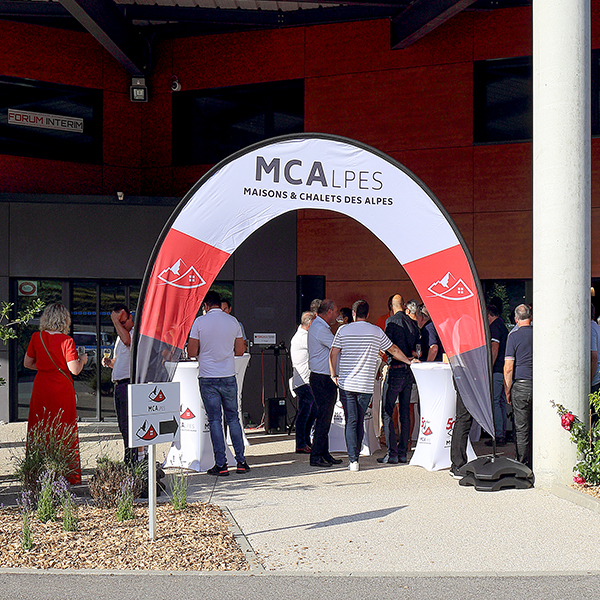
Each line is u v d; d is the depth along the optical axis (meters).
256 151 7.54
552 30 7.13
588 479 6.90
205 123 13.85
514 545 5.32
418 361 8.85
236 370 8.73
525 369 7.73
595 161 11.63
